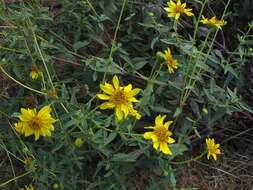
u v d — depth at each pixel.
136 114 0.38
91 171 0.45
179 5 0.46
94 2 0.53
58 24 0.52
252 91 0.50
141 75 0.46
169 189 0.46
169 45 0.50
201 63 0.45
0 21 0.52
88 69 0.48
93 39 0.50
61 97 0.41
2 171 0.47
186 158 0.49
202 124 0.49
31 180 0.46
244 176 0.49
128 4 0.52
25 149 0.40
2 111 0.47
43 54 0.45
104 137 0.40
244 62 0.50
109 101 0.37
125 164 0.44
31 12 0.49
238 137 0.51
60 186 0.42
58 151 0.44
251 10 0.55
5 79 0.51
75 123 0.40
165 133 0.38
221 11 0.57
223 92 0.47
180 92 0.46
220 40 0.56
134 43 0.51
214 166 0.50
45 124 0.38
